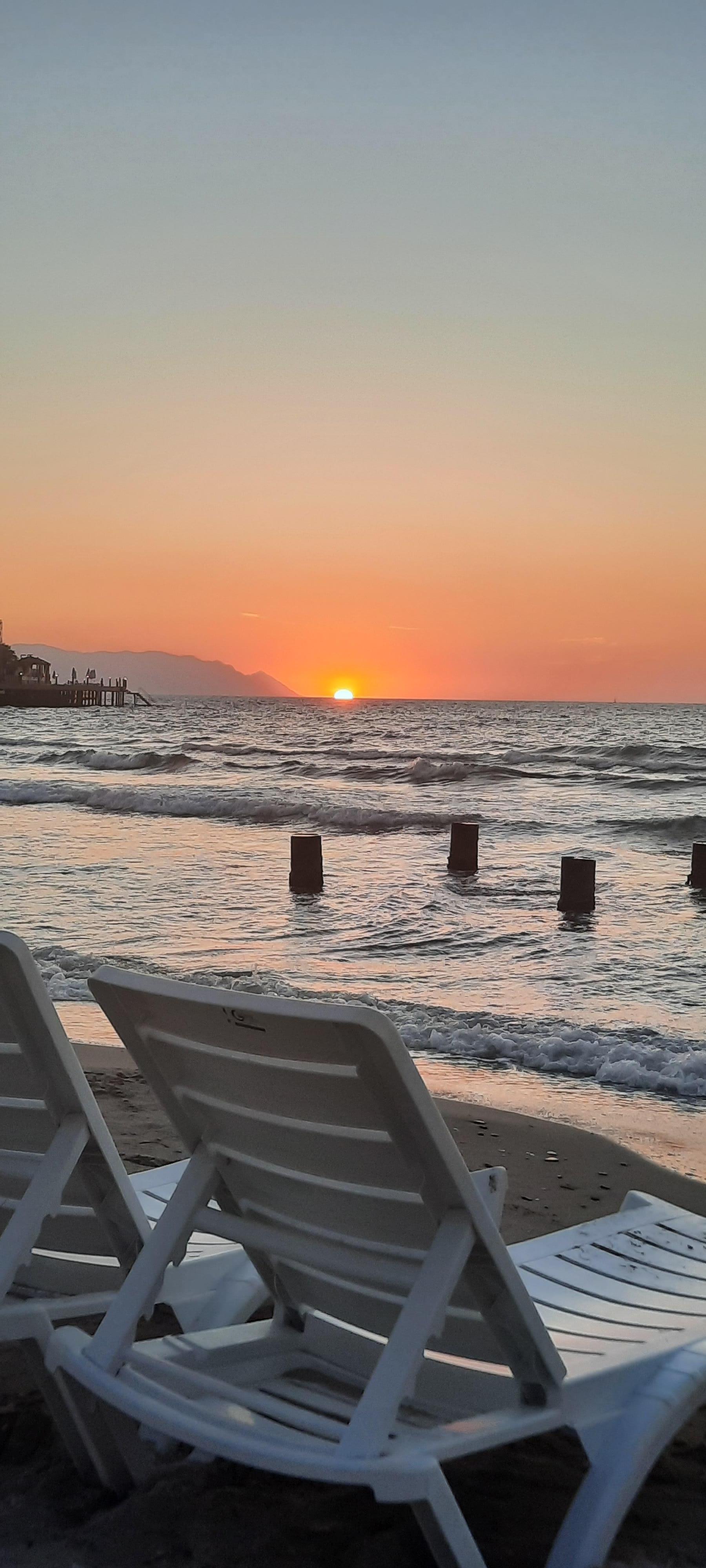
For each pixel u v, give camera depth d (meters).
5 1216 2.78
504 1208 4.61
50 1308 2.42
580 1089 6.79
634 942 11.93
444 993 9.40
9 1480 2.51
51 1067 2.37
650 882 16.91
